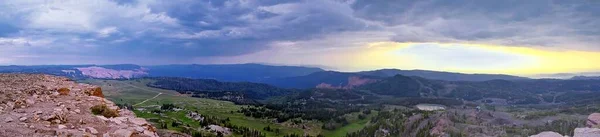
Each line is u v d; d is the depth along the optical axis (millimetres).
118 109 22469
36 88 24359
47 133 12711
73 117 16359
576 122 112688
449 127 151375
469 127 146500
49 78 33906
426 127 164875
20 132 12305
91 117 16906
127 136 14453
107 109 20000
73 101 21672
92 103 21625
